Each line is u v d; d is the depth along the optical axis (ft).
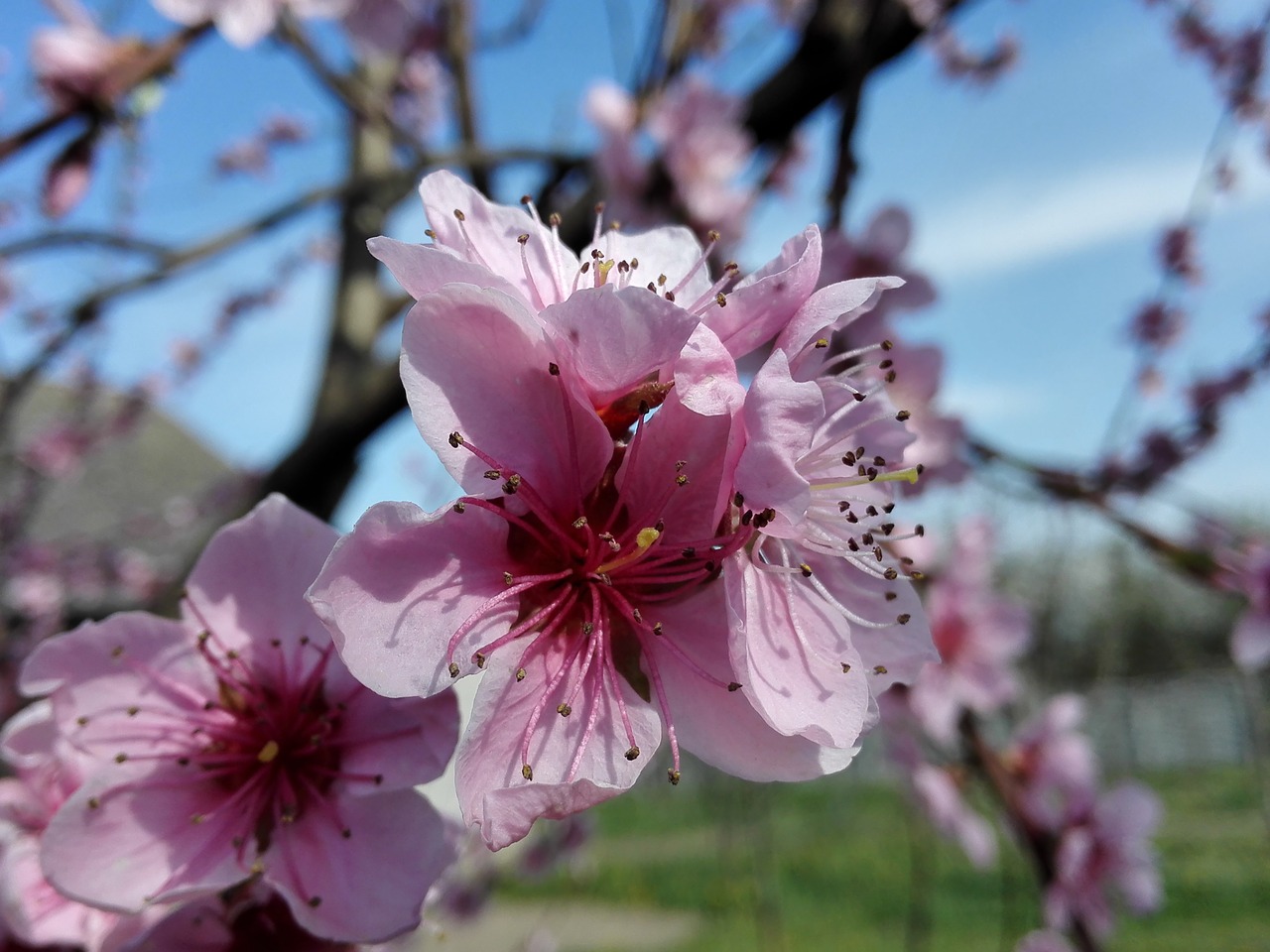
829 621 0.24
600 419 0.23
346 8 0.50
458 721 0.25
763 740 0.23
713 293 0.25
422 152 0.59
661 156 0.59
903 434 0.28
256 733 0.27
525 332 0.22
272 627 0.28
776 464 0.20
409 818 0.25
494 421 0.23
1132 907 0.64
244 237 0.58
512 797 0.19
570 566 0.24
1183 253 1.03
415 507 0.21
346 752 0.26
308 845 0.25
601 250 0.28
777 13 0.97
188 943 0.24
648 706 0.23
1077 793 0.66
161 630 0.28
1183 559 0.60
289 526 0.28
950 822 0.73
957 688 0.68
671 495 0.24
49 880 0.24
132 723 0.27
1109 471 0.78
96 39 0.39
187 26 0.41
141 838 0.25
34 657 0.27
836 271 0.51
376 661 0.20
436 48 0.78
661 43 0.66
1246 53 0.99
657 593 0.25
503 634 0.22
